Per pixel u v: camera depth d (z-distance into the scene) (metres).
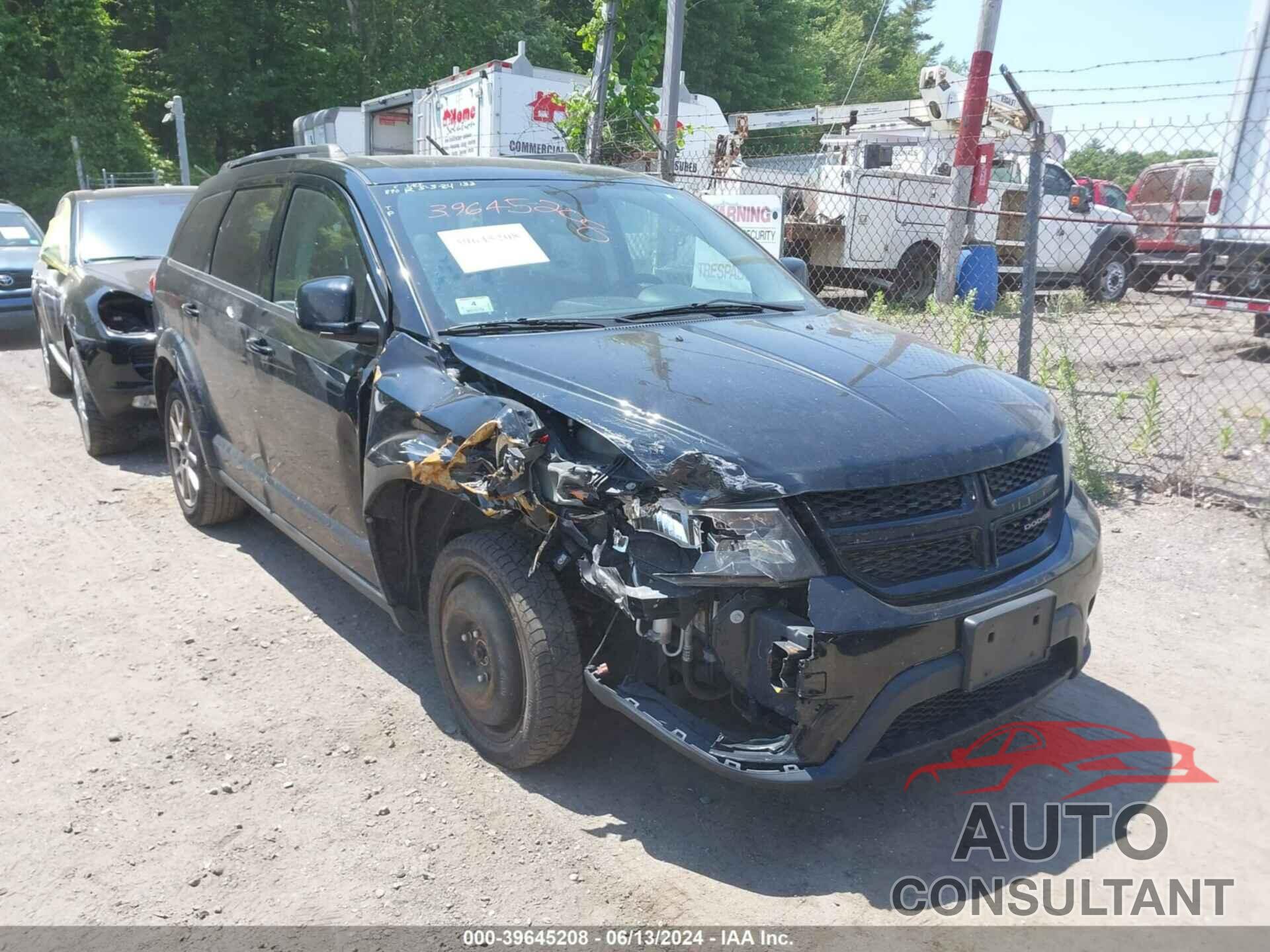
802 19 41.81
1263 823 3.25
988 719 3.12
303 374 4.18
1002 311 13.38
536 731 3.25
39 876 2.95
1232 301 10.29
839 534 2.80
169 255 6.03
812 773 2.78
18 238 13.22
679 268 4.39
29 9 29.70
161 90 33.38
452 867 3.01
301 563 5.38
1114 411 7.61
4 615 4.70
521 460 3.01
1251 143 10.09
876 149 15.16
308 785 3.40
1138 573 5.24
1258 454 7.03
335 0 34.28
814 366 3.40
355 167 4.30
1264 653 4.38
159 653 4.34
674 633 2.93
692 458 2.76
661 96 11.58
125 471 7.07
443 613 3.59
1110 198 17.61
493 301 3.81
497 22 35.50
